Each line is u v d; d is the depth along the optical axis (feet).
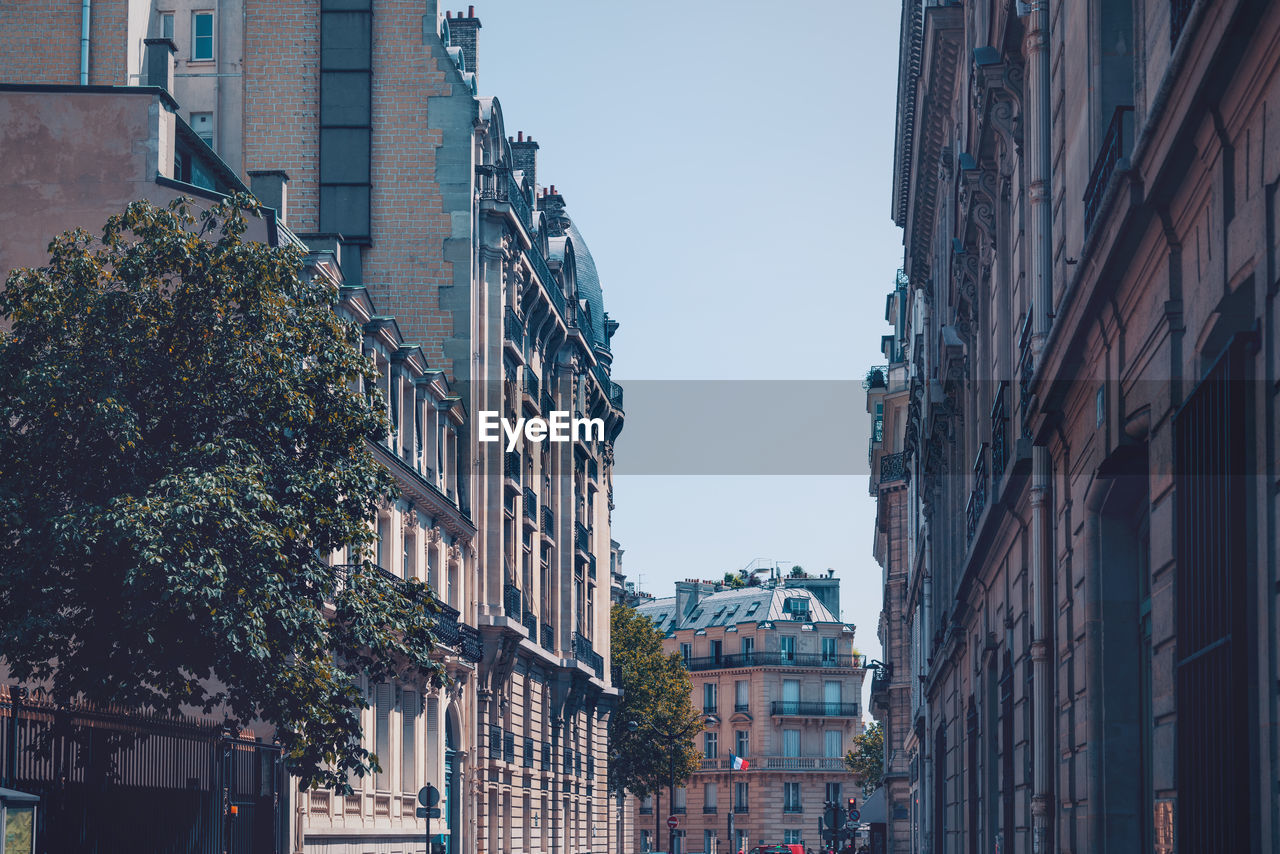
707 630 429.79
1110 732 52.49
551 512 203.72
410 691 138.51
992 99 73.82
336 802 114.52
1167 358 40.86
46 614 69.21
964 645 110.52
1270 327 32.09
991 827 90.84
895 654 258.37
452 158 163.02
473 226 163.32
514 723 180.14
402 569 132.46
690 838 420.77
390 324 130.21
